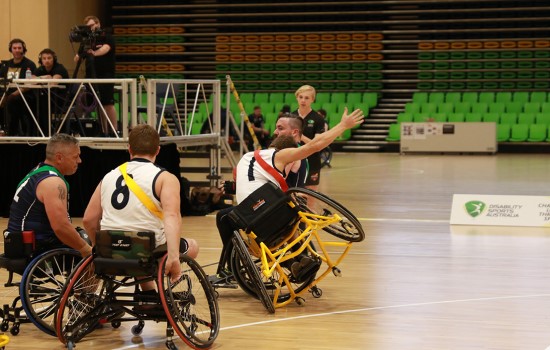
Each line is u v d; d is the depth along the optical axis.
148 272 4.62
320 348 4.82
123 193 4.73
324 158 19.38
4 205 10.91
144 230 4.71
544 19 25.92
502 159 21.88
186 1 27.94
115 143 10.37
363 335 5.11
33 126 10.95
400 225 10.12
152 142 4.86
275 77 27.17
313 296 6.19
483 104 24.95
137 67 27.69
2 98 10.51
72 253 5.16
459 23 26.64
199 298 6.12
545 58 25.75
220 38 27.38
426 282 6.73
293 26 27.36
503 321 5.44
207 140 11.79
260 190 5.72
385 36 26.97
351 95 26.19
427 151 24.08
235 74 27.33
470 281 6.77
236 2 27.67
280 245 5.95
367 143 25.34
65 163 5.17
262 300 5.69
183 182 11.05
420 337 5.05
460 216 10.27
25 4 22.38
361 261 7.70
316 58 27.03
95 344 4.93
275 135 6.75
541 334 5.12
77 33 10.78
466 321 5.45
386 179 16.25
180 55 27.78
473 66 26.25
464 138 23.80
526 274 7.07
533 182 15.43
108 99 11.02
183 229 9.77
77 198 10.67
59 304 4.65
